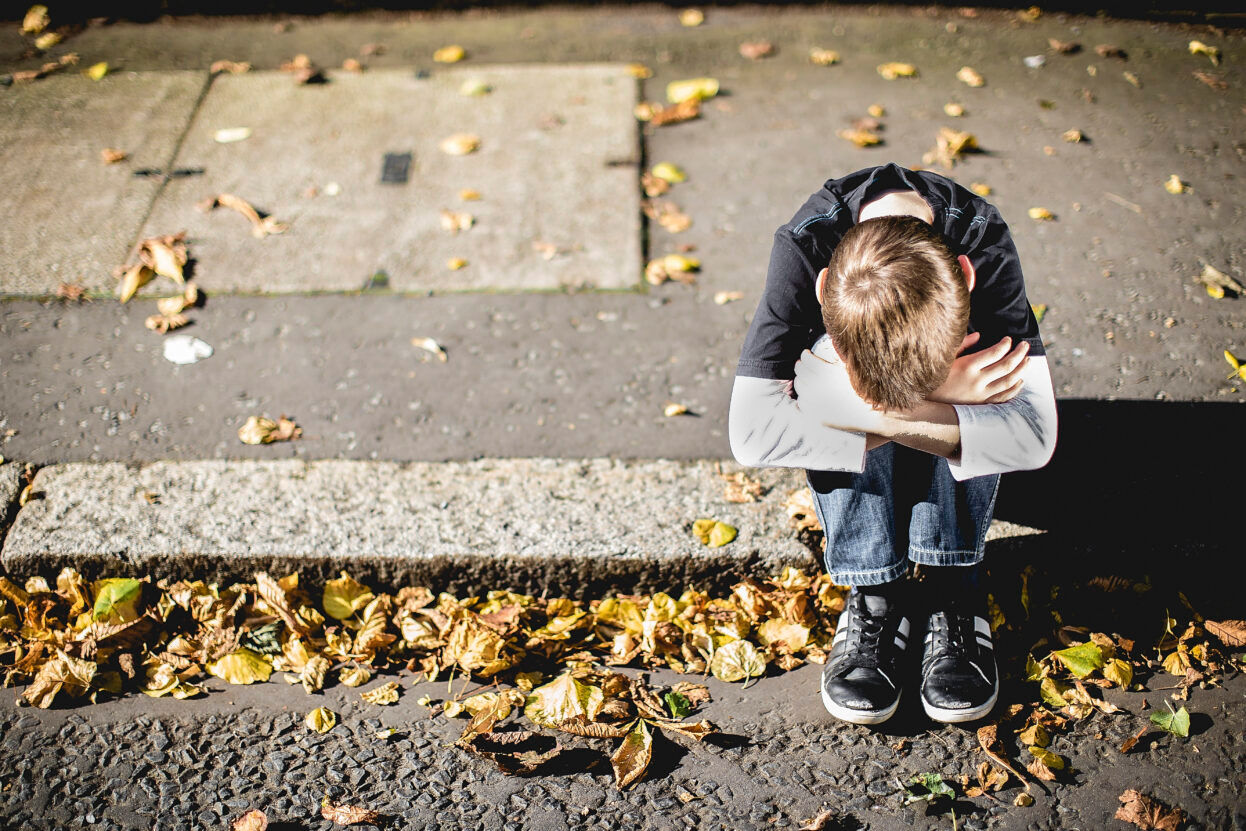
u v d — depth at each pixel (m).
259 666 2.26
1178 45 4.18
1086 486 2.45
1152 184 3.45
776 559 2.34
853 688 2.11
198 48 4.20
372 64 4.09
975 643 2.15
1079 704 2.16
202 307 3.00
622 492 2.46
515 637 2.30
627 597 2.40
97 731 2.15
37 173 3.50
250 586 2.38
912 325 1.70
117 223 3.29
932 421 1.88
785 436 1.94
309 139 3.66
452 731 2.15
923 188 1.96
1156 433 2.58
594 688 2.17
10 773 2.07
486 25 4.34
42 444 2.59
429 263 3.15
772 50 4.16
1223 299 2.98
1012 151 3.61
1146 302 2.98
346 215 3.33
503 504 2.43
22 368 2.80
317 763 2.08
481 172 3.51
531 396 2.73
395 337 2.91
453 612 2.32
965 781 2.03
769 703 2.21
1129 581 2.38
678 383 2.77
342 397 2.72
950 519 2.02
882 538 2.03
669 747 2.12
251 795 2.02
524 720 2.17
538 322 2.96
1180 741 2.09
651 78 3.99
